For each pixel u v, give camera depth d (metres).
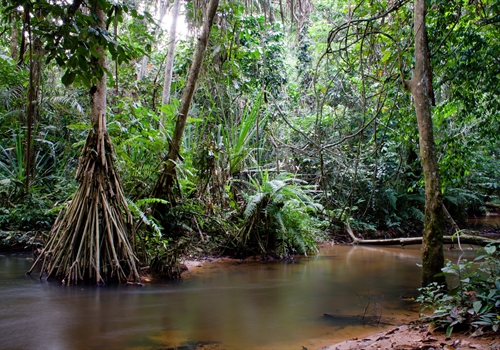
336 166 9.73
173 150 6.29
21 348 2.67
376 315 3.64
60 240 4.57
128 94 9.03
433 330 2.98
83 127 5.33
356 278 5.29
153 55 10.38
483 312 2.92
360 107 9.93
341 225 9.57
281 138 9.94
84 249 4.53
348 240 9.28
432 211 4.05
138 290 4.27
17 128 7.74
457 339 2.73
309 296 4.30
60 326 3.10
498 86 5.81
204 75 7.75
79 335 2.92
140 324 3.20
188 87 6.26
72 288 4.23
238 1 7.30
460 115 6.46
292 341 2.94
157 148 6.45
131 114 6.88
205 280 4.94
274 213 6.77
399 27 6.05
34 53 4.41
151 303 3.81
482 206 16.72
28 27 2.64
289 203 7.19
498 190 15.23
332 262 6.58
